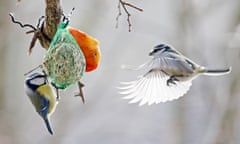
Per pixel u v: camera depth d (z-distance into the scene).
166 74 5.92
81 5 16.83
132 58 19.19
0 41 15.66
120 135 18.58
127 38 18.73
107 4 17.11
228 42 14.19
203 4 15.75
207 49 15.28
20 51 16.94
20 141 15.91
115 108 19.36
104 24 17.61
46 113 6.16
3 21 15.45
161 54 5.97
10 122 15.93
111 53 19.11
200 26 15.62
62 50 6.23
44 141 16.06
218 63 14.91
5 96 16.28
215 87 14.57
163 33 16.31
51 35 6.55
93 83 18.95
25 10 15.88
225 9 15.47
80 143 17.69
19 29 15.93
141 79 6.01
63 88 6.34
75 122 16.97
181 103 15.51
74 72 6.26
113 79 19.14
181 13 15.70
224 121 14.07
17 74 16.80
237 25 14.55
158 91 5.97
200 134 15.12
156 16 17.34
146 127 19.06
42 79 6.21
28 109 16.69
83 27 16.72
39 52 17.59
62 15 6.56
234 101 14.04
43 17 6.63
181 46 15.45
